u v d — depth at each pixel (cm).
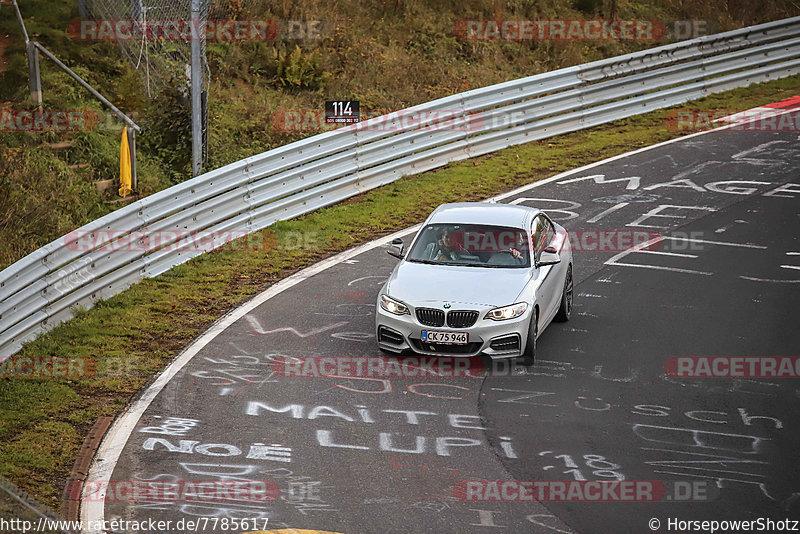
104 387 3750
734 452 3212
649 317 4538
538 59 10175
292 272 5181
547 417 3491
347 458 3166
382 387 3762
